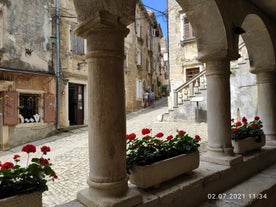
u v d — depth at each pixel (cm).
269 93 522
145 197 242
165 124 1077
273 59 505
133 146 264
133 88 1753
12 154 852
